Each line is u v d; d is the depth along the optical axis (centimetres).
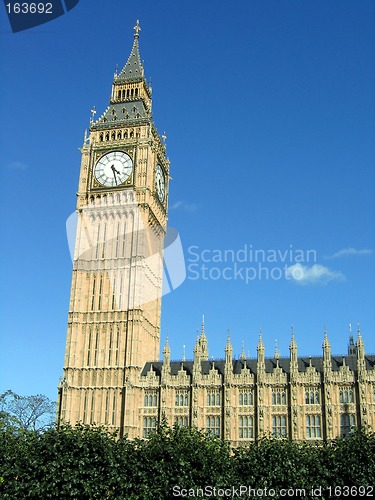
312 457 6438
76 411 10394
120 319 10806
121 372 10469
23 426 11788
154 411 10250
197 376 10238
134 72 12850
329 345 9962
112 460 6206
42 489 5953
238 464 6500
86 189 11731
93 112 12356
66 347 10794
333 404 9631
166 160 12925
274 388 9969
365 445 6438
